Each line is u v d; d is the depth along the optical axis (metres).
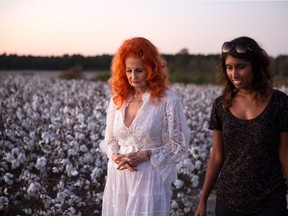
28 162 4.74
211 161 2.30
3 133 5.23
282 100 2.04
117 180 2.56
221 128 2.24
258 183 2.05
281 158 2.06
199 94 14.73
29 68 29.83
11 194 4.13
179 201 4.70
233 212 2.12
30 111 6.40
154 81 2.46
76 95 10.14
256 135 2.03
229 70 2.09
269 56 2.11
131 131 2.49
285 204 2.08
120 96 2.58
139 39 2.48
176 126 2.47
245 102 2.11
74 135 5.38
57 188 4.12
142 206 2.46
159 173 2.48
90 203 4.29
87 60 29.67
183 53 34.97
